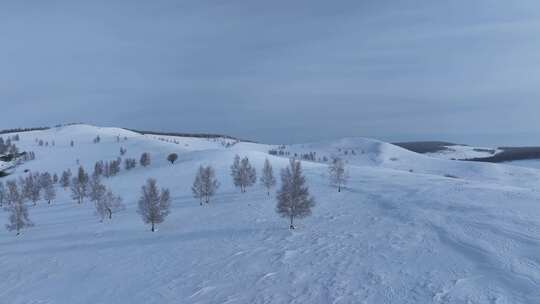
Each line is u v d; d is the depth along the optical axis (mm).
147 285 40156
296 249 47156
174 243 57562
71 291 41469
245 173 100625
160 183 122188
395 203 67938
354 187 92000
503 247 37250
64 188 147500
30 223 80562
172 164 164375
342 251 43906
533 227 41875
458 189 73312
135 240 62406
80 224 80625
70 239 68000
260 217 69562
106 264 50188
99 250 58188
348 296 31141
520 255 34719
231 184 110250
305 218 65125
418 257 38375
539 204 53000
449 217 52125
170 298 35625
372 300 29828
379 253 41344
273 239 53719
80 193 113375
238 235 58312
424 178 103188
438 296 28891
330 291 32625
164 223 72562
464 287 29953
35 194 118000
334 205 73750
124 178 141500
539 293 27531
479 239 40656
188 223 70688
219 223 67938
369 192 83562
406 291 30578
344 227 56156
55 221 87688
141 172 153625
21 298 41094
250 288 35719
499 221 46031
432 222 51188
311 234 54156
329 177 108562
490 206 54344
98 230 72812
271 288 35062
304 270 38938
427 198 67250
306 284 35031
